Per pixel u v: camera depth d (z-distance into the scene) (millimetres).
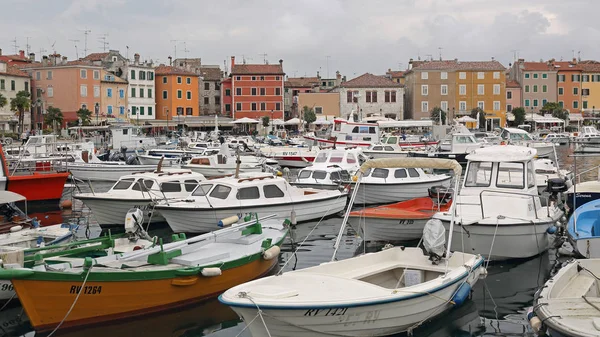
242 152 43969
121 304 12258
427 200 20094
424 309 11227
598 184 21547
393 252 13109
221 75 103625
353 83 91562
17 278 11086
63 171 30000
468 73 93625
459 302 12008
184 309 13070
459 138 45312
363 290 10562
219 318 12617
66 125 77750
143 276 12281
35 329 11570
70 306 11711
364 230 18000
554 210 18219
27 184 27547
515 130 55000
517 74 106188
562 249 17000
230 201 20656
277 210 21438
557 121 93188
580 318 9531
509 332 11773
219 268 13297
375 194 26219
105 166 35719
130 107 86188
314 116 88000
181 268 12859
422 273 12492
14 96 77625
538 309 10016
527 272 15562
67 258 13312
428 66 93688
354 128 50031
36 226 18656
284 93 102188
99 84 81562
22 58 91312
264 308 9602
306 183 27109
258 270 14859
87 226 21594
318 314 9797
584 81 105812
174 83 91062
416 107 93625
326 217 23516
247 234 16125
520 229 15797
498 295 13883
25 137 57594
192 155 44469
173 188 23125
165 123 86688
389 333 10984
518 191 17531
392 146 45438
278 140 63625
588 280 11812
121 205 21891
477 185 18234
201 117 89688
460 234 15688
